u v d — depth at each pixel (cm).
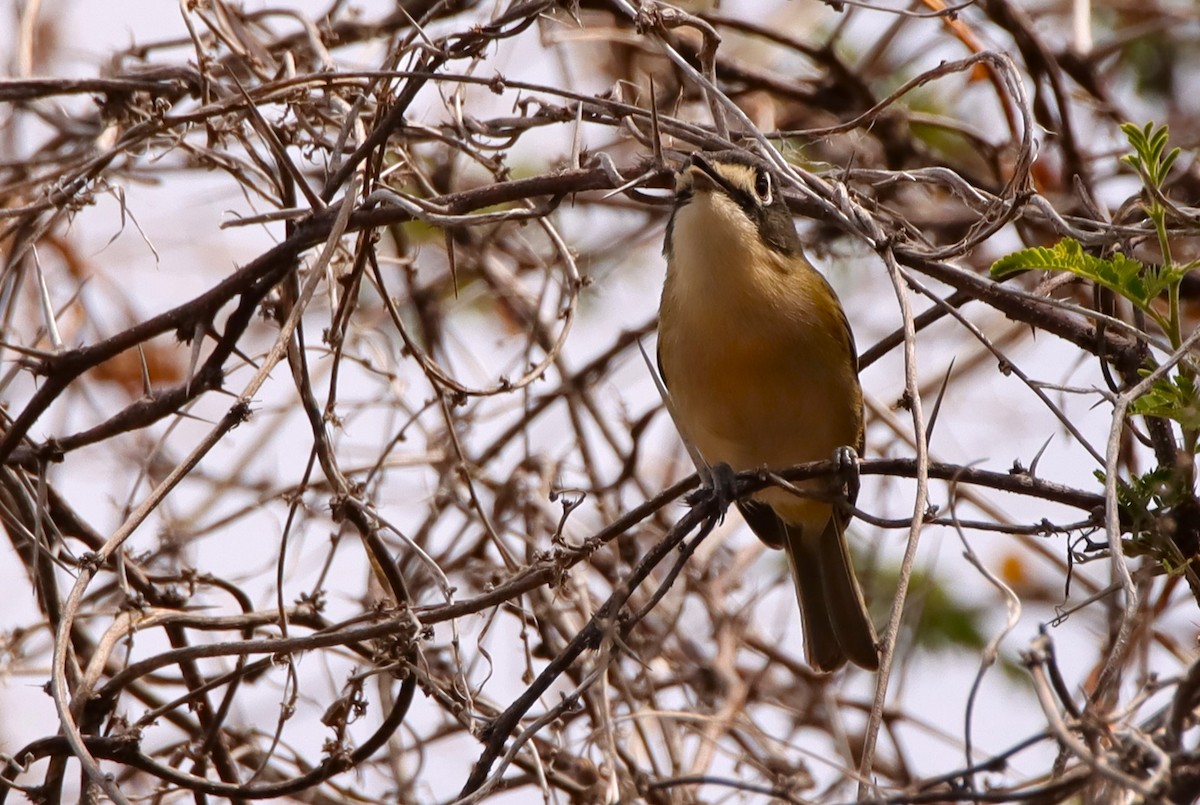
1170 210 823
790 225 1110
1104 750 662
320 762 960
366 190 935
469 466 1170
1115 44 1307
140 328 975
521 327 1340
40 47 1241
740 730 1166
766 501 1174
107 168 1073
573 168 959
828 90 1290
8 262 1068
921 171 935
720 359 1067
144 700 1072
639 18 941
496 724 784
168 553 1135
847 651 1154
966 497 1202
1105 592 764
